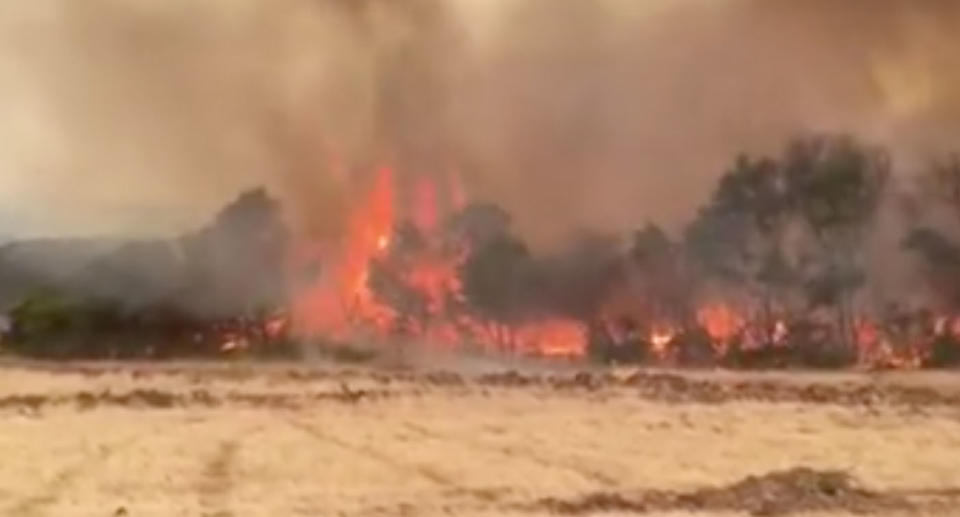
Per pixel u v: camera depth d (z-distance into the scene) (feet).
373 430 290.56
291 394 346.74
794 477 224.53
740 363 447.01
